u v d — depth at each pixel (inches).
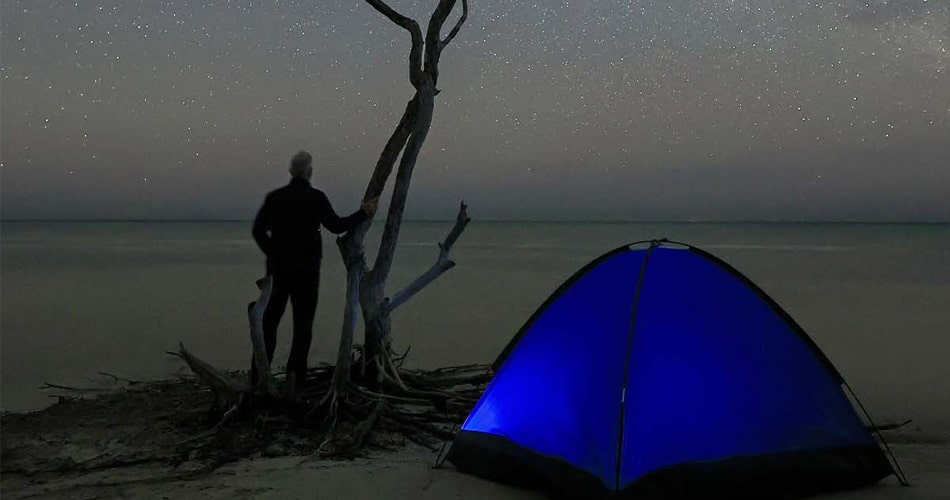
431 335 471.5
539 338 201.0
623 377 179.6
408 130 268.1
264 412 232.2
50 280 884.6
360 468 197.2
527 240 2721.5
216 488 179.2
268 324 257.4
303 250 253.8
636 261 199.8
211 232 4318.4
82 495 173.9
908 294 724.7
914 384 331.9
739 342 187.9
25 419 242.5
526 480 185.3
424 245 2101.4
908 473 197.8
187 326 501.4
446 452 217.2
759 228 5792.3
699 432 176.4
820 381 191.2
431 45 270.2
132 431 228.7
